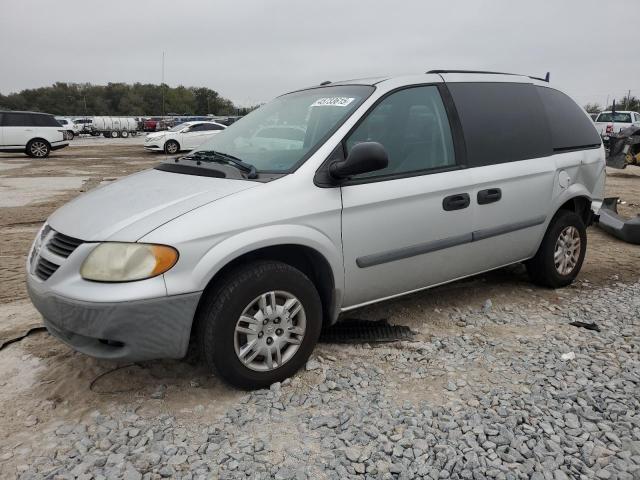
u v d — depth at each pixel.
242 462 2.44
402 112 3.61
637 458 2.44
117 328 2.65
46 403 2.95
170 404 2.94
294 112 3.82
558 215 4.61
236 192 2.95
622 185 12.25
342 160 3.25
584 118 4.96
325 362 3.37
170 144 22.08
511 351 3.52
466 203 3.78
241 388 3.01
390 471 2.39
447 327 3.93
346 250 3.25
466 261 3.94
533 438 2.60
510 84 4.34
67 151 24.64
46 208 9.11
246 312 2.95
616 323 3.98
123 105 111.56
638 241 6.48
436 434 2.63
